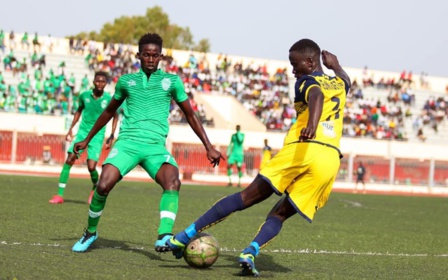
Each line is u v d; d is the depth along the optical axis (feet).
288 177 25.89
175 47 353.10
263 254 33.76
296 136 26.13
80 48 176.45
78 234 36.65
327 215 67.87
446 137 201.26
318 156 25.66
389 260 34.50
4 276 22.45
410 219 69.97
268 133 159.02
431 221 69.10
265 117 183.93
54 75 168.66
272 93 190.80
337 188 156.87
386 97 201.05
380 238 46.83
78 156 38.91
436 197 136.87
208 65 189.26
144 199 72.69
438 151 173.88
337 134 26.32
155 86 29.66
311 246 38.70
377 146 169.78
